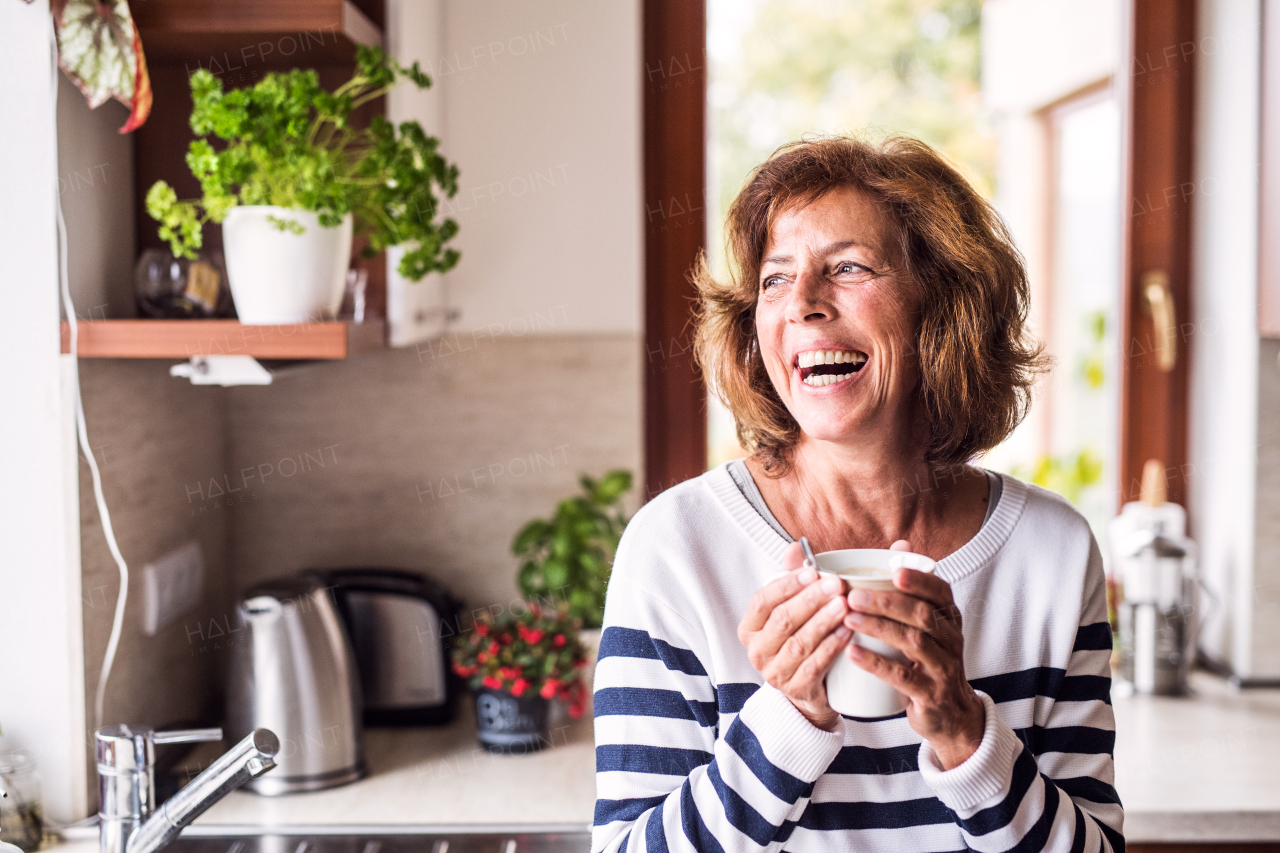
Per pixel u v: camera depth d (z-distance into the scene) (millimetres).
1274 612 1876
